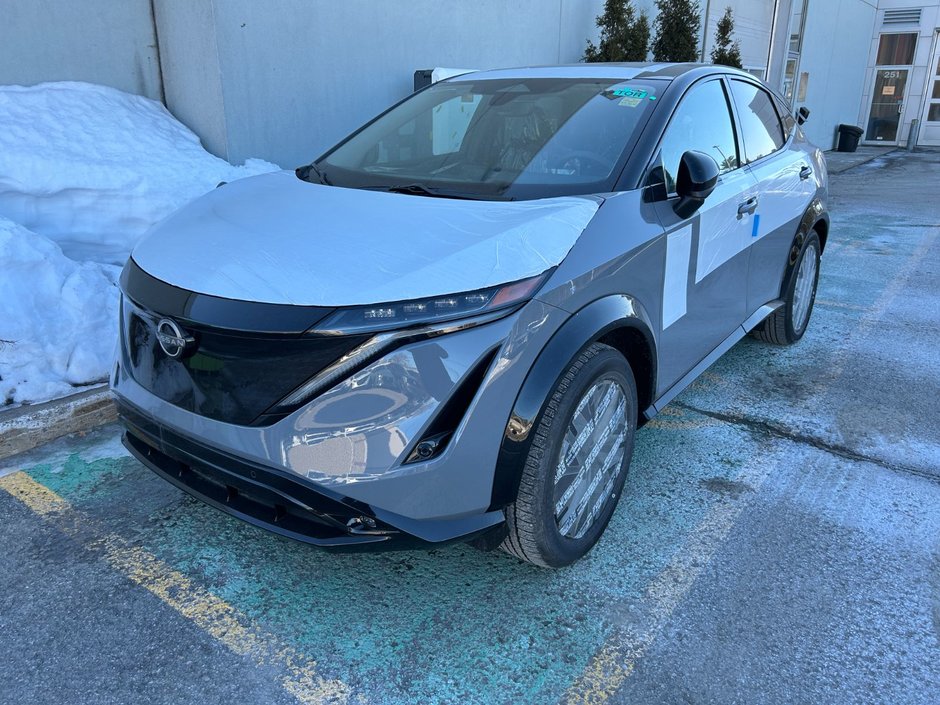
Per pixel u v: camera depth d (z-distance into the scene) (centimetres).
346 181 318
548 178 293
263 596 258
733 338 391
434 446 214
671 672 228
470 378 214
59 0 555
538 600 258
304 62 647
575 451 253
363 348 208
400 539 218
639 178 288
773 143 448
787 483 335
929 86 2225
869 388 443
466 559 280
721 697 220
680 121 325
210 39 575
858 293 653
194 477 251
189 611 250
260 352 213
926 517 312
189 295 227
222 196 308
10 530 290
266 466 219
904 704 218
